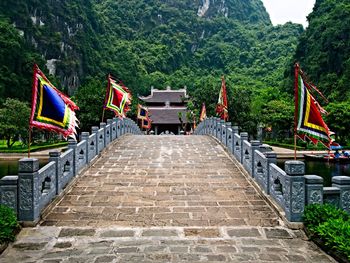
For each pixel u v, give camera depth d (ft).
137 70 313.53
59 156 33.37
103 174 41.86
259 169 37.22
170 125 215.92
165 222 27.61
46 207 29.48
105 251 22.35
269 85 271.28
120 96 69.36
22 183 26.81
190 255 21.72
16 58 223.30
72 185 36.91
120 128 72.08
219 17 404.98
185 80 304.91
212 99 136.46
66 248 22.89
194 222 27.63
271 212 29.78
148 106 221.66
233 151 50.37
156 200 32.76
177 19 382.83
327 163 102.78
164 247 22.97
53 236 24.86
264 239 24.44
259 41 375.25
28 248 22.91
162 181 39.04
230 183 38.42
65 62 263.49
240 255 21.79
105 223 27.37
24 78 222.48
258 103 172.86
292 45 330.34
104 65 293.84
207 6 415.23
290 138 163.84
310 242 24.00
